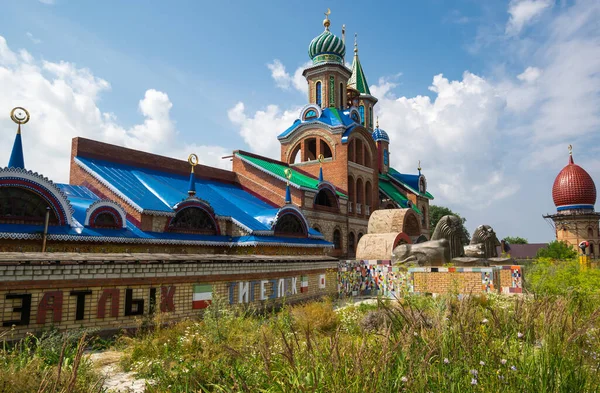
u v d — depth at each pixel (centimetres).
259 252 2194
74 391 576
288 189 2606
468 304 794
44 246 1439
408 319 723
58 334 900
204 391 595
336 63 4475
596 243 5975
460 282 2006
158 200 2119
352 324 1113
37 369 616
